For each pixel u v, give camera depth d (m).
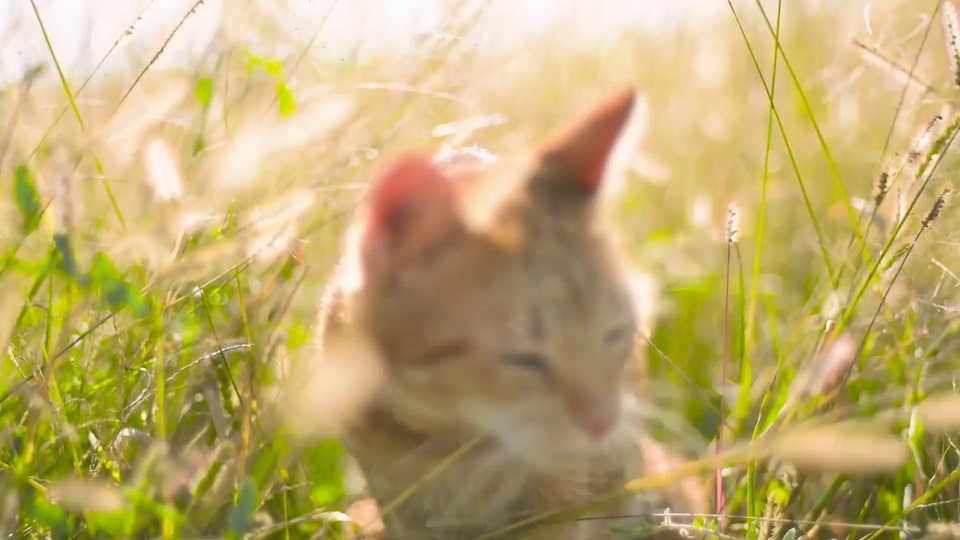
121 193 0.69
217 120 0.70
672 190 0.99
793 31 1.10
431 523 0.64
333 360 0.64
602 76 1.11
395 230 0.63
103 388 0.66
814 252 0.87
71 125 0.67
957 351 0.72
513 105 0.93
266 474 0.64
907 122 0.83
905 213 0.67
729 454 0.59
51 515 0.59
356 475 0.71
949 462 0.68
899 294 0.72
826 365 0.66
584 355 0.64
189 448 0.65
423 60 0.75
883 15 0.94
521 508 0.66
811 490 0.69
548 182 0.67
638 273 0.70
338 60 0.77
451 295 0.63
